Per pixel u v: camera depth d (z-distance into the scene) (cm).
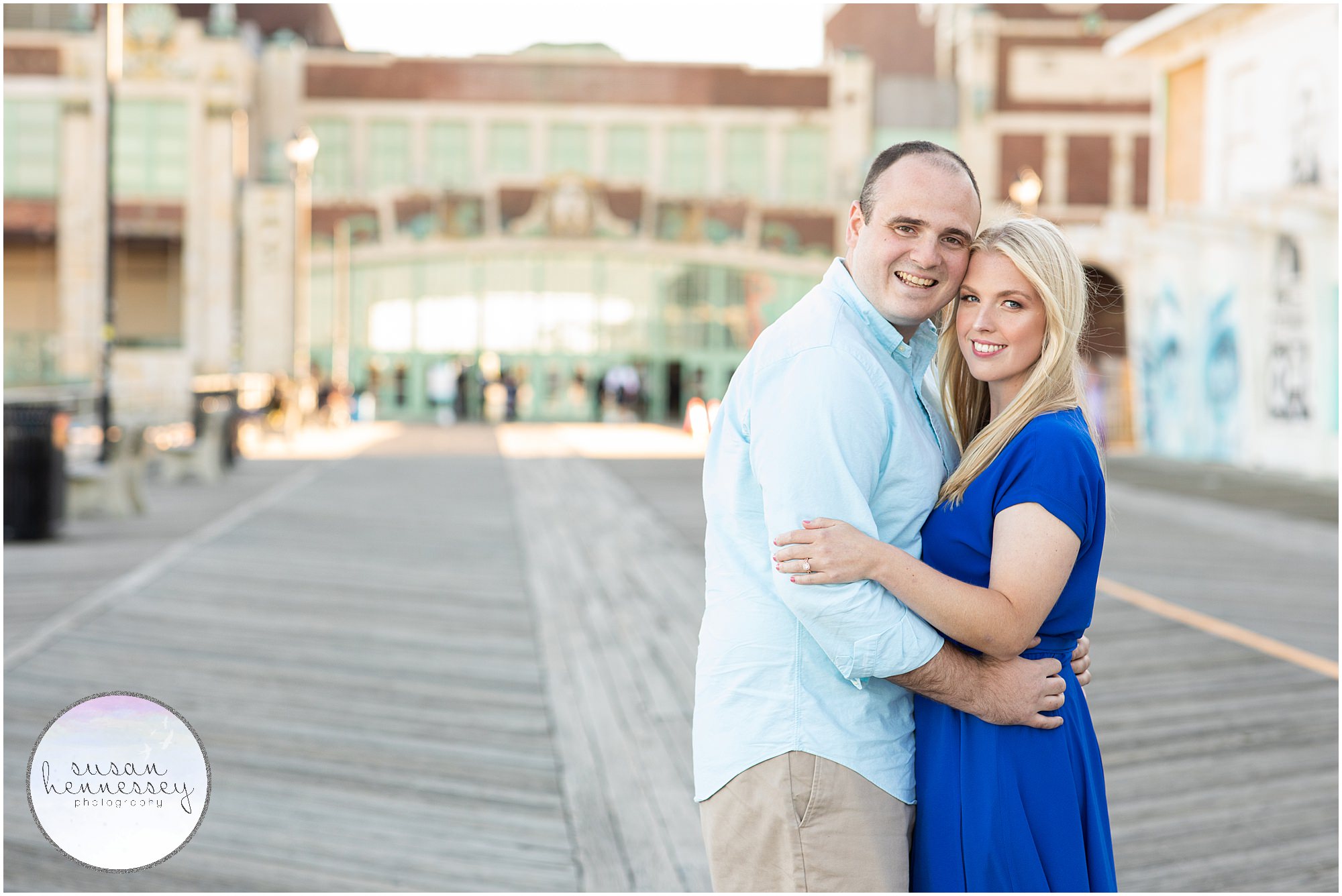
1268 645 700
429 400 3472
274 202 3256
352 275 3431
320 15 4119
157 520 1148
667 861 394
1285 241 1720
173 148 3200
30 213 3172
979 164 3475
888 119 3509
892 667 217
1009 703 223
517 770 479
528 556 995
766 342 231
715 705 235
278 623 724
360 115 3459
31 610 734
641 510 1319
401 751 498
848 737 226
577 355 3497
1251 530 1177
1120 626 749
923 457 232
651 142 3512
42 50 3156
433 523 1180
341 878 379
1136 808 446
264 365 3250
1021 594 218
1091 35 3462
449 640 693
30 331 3219
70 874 376
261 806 436
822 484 219
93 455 1631
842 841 225
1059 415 229
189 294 3203
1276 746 517
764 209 3422
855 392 222
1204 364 1941
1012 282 233
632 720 544
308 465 1806
